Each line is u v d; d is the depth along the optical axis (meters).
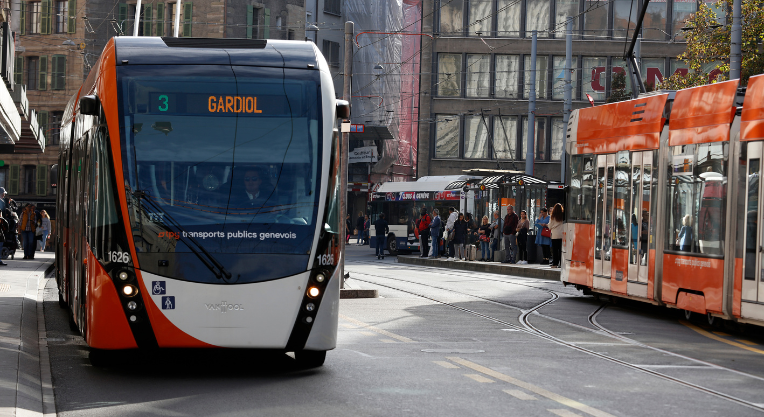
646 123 24.84
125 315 13.72
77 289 16.94
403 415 11.45
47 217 58.00
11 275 33.66
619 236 26.06
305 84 14.82
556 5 91.06
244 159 14.32
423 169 93.25
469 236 56.75
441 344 18.34
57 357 16.52
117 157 14.09
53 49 90.50
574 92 91.00
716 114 21.25
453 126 92.94
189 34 89.25
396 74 98.19
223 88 14.55
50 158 90.00
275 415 11.46
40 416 11.15
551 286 35.69
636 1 89.69
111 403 12.25
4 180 90.50
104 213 14.00
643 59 89.50
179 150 14.22
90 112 14.46
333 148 14.75
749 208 19.62
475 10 92.25
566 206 30.22
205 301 13.77
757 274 19.20
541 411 11.69
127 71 14.51
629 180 25.64
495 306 26.94
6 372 13.38
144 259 13.80
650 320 23.75
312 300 14.09
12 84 43.03
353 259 63.84
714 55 47.00
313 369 15.16
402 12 108.88
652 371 15.17
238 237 14.00
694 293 21.81
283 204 14.25
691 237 22.06
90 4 89.69
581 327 21.83
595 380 14.17
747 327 21.75
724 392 13.32
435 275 42.16
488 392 13.05
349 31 30.81
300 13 96.44
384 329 20.86
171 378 14.28
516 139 92.00
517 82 92.00
